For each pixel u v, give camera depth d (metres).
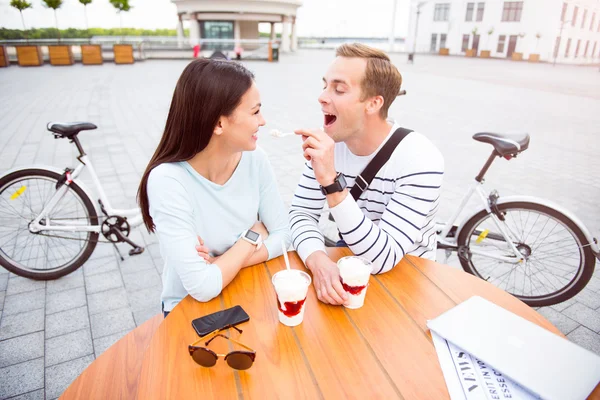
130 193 4.48
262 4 32.31
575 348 1.11
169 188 1.41
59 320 2.53
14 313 2.58
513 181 5.14
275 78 16.58
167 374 1.05
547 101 11.73
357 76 1.56
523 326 1.20
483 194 2.61
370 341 1.18
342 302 1.32
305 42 63.50
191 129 1.37
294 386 1.02
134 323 2.53
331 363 1.10
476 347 1.11
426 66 25.73
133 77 15.82
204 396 0.99
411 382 1.04
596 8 41.69
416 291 1.43
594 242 2.39
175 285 1.60
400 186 1.65
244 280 1.48
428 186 1.62
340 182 1.44
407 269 1.56
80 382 1.41
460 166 5.70
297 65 23.42
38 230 2.84
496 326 1.20
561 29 37.72
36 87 12.52
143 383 1.02
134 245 3.09
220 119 1.35
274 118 8.84
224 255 1.46
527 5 38.31
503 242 2.69
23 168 2.75
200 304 1.34
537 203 2.47
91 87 12.83
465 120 8.82
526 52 39.47
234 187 1.60
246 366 1.03
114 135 7.05
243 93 1.34
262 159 1.70
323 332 1.22
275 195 1.76
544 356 1.08
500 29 40.78
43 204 3.65
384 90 1.59
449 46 45.25
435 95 12.48
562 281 2.98
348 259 1.33
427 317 1.29
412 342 1.18
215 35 36.44
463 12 43.00
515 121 8.82
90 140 6.68
